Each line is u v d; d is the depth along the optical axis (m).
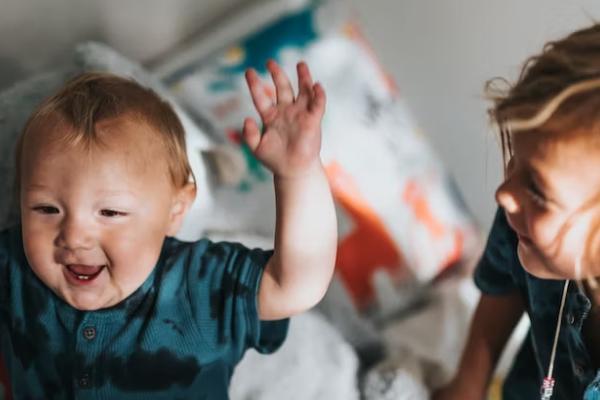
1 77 1.21
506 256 0.96
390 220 1.27
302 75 0.77
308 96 0.77
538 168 0.68
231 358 0.86
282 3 1.32
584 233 0.70
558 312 0.87
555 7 1.25
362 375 1.13
